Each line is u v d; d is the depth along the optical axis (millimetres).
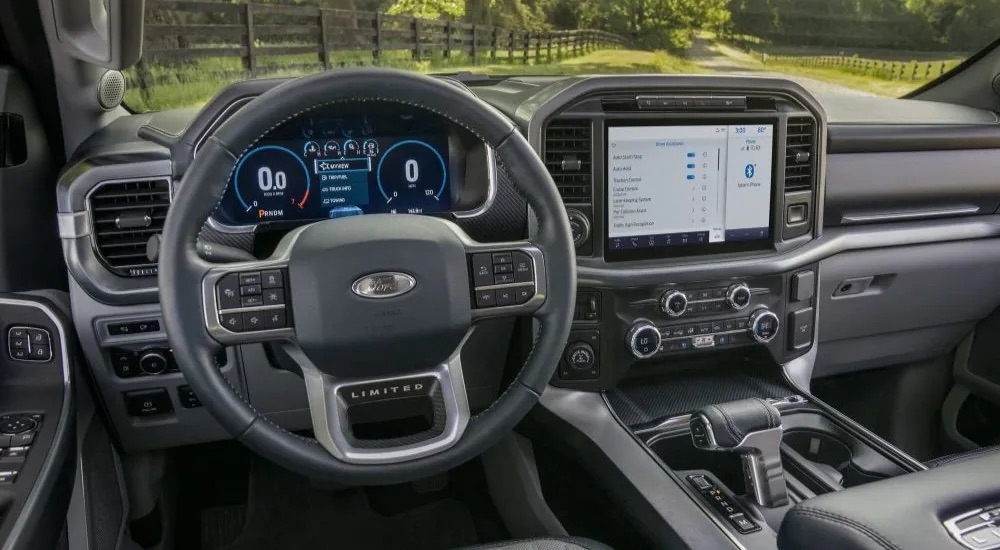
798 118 1593
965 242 1943
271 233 1314
